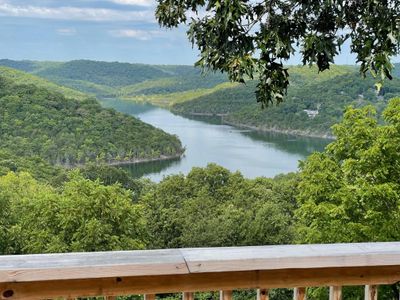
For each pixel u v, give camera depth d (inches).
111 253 58.5
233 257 58.2
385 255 60.4
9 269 53.9
